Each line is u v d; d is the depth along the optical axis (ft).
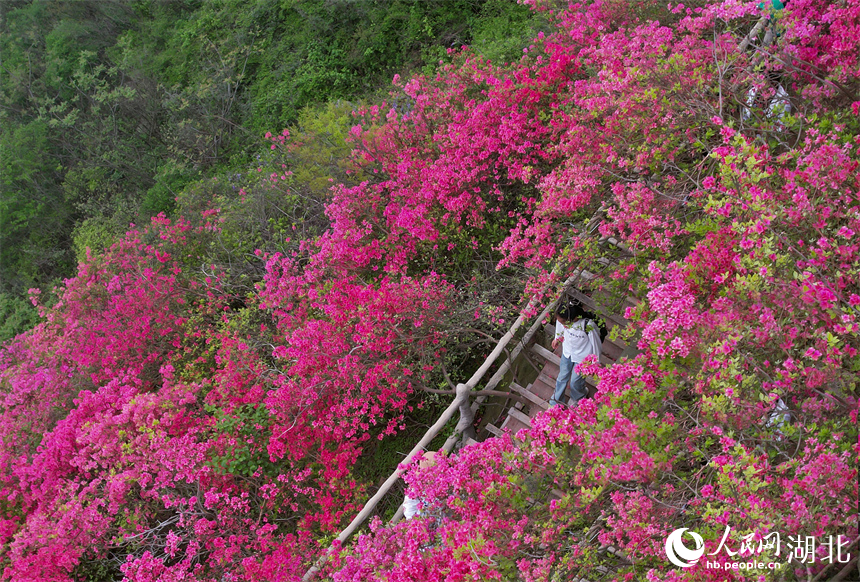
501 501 13.25
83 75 56.03
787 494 9.70
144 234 37.60
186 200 39.27
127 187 53.78
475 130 22.94
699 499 10.99
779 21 14.16
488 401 21.12
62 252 53.11
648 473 10.55
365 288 21.59
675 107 15.28
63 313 31.99
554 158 21.39
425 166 24.68
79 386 29.71
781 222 11.09
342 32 47.16
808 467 9.43
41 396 29.53
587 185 17.08
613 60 18.28
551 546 12.71
